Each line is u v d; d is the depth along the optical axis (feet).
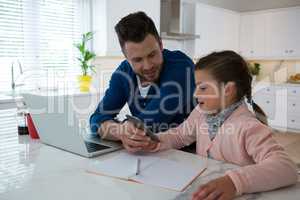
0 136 4.21
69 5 11.64
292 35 15.33
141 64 4.00
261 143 2.83
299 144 12.82
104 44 11.60
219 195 2.15
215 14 15.23
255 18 16.62
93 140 3.87
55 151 3.48
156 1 12.47
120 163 3.03
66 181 2.55
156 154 3.36
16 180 2.59
